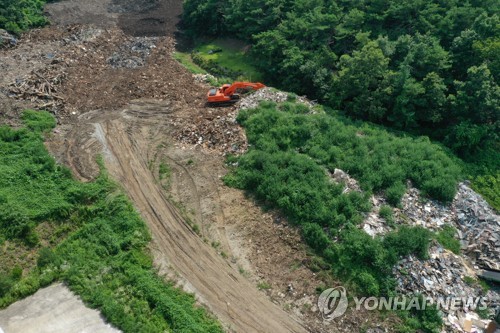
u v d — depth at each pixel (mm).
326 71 42688
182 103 41594
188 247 28859
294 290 26438
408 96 38938
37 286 26109
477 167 37094
